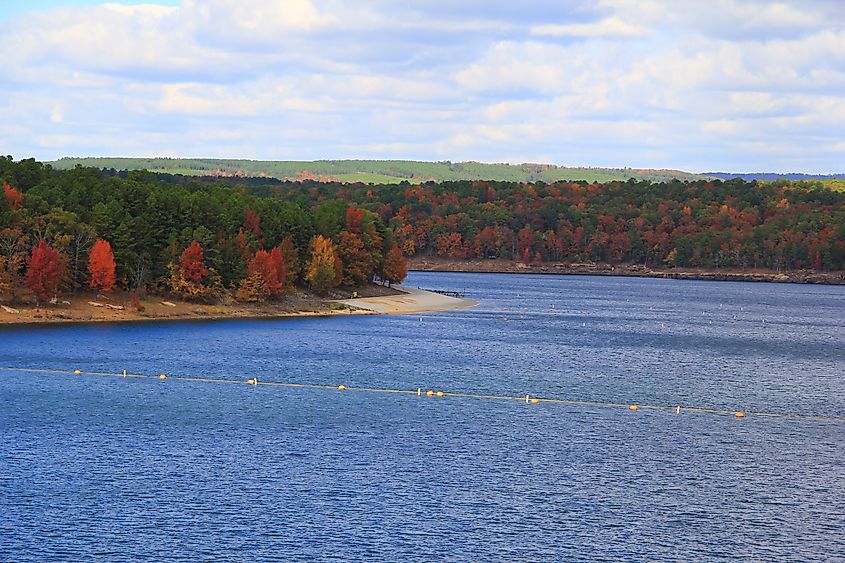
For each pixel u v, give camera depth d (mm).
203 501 116750
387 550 103688
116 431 149375
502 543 106250
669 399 191250
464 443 147375
